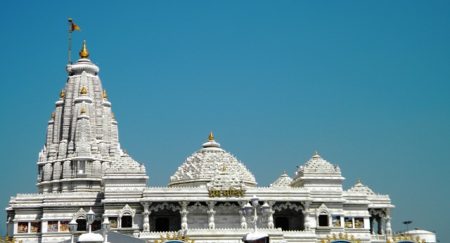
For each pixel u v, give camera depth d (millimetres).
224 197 157875
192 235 145375
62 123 185625
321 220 166000
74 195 161875
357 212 169875
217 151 179375
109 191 157750
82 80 188625
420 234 169750
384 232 176875
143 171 159750
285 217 169000
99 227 160500
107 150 185000
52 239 158000
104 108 190750
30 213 162000
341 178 167750
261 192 160375
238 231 147125
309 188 166500
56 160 179125
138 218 157500
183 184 171875
